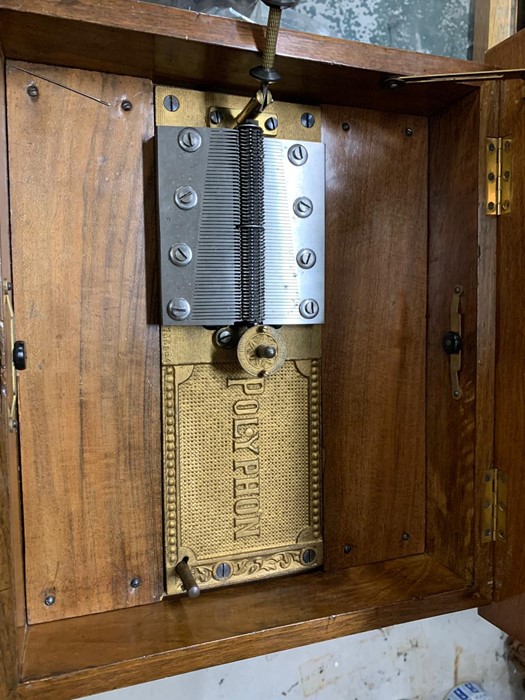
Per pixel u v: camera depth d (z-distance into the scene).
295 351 0.70
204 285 0.63
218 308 0.64
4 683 0.49
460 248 0.70
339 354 0.73
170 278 0.62
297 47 0.57
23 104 0.58
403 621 0.65
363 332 0.74
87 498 0.62
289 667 0.79
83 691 0.53
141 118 0.62
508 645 0.91
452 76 0.61
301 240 0.68
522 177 0.64
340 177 0.71
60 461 0.61
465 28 0.84
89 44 0.54
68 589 0.62
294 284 0.68
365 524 0.75
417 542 0.78
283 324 0.68
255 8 0.68
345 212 0.72
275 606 0.64
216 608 0.64
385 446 0.76
